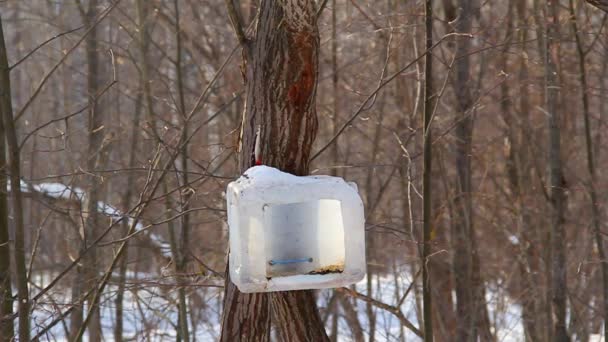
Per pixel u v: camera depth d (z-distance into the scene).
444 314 15.68
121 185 14.50
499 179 18.28
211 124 14.26
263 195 4.95
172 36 16.89
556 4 11.94
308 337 5.85
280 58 5.66
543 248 14.27
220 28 15.68
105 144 11.85
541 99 16.19
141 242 11.45
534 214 15.36
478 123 17.59
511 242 16.08
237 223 4.98
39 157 12.31
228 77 14.06
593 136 16.69
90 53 13.90
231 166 13.52
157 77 15.56
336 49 14.46
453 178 16.28
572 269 14.33
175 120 14.81
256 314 5.83
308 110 5.73
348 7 13.59
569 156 15.33
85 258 10.95
